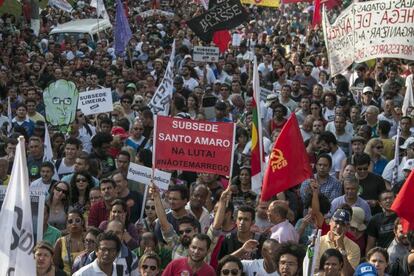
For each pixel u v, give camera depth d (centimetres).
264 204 2111
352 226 2117
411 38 3141
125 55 5128
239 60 4888
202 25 3944
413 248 1952
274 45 5319
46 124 2942
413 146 2558
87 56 4947
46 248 1753
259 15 7775
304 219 2069
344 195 2281
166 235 2002
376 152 2698
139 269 1819
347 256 1955
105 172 2669
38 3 6303
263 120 3284
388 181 2605
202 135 2155
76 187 2322
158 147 2159
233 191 2327
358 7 3216
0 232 1493
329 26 3284
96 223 2169
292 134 2038
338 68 3284
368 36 3206
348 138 2931
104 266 1817
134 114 3375
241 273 1775
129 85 3800
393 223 2117
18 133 2867
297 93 3697
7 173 2489
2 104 3416
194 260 1802
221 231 2005
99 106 3134
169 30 6444
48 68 4416
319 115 3069
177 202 2081
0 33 5778
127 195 2309
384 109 3222
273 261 1806
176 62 4834
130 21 7181
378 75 4075
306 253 1711
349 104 3394
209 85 4072
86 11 7394
